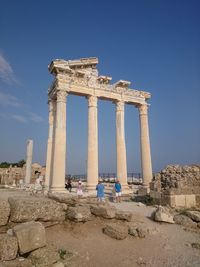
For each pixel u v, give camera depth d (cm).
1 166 8275
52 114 3219
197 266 880
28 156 4575
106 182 4456
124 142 3131
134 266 872
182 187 1991
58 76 2817
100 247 1014
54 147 2684
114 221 1293
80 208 1238
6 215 978
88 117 2984
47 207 1111
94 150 2866
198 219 1447
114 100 3259
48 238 1015
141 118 3416
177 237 1216
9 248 780
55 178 2553
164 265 886
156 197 2138
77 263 856
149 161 3238
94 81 3083
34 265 781
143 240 1139
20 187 4269
